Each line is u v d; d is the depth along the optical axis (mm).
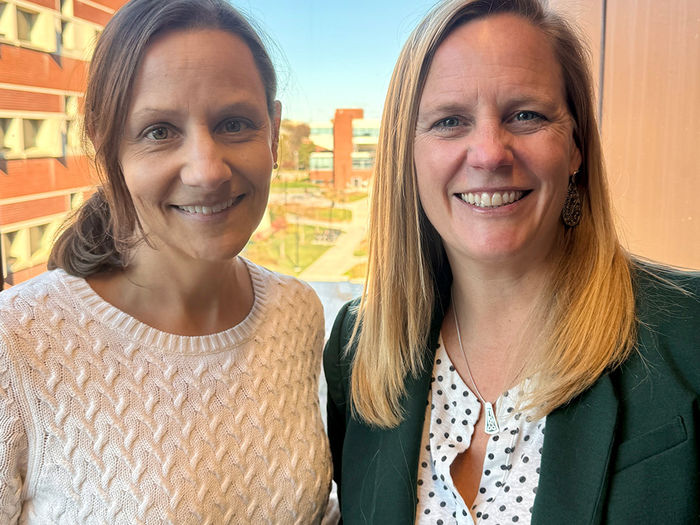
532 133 1124
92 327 1129
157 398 1148
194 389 1188
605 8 1960
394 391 1310
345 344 1520
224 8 1077
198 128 1047
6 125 1781
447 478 1182
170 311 1220
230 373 1240
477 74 1113
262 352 1309
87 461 1073
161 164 1049
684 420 1028
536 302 1245
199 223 1093
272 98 1195
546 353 1183
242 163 1096
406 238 1336
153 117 1034
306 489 1271
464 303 1321
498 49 1110
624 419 1081
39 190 1770
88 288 1162
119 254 1197
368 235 1392
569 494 1057
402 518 1200
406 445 1250
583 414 1108
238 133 1107
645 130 1992
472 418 1244
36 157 1752
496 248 1148
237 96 1071
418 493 1229
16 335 1057
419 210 1337
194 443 1156
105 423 1094
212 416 1193
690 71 1897
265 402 1264
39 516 1083
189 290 1218
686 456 1009
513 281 1251
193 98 1033
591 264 1213
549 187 1135
